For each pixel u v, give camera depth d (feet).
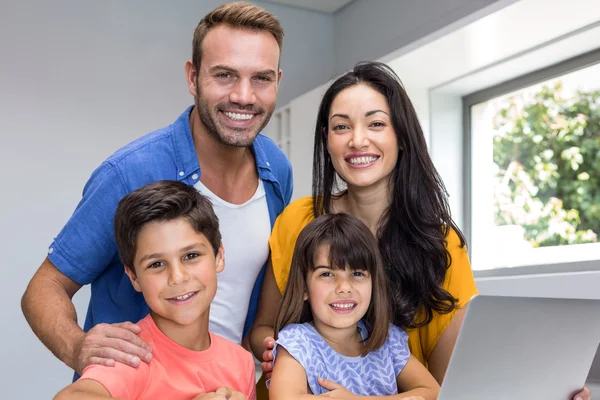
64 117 9.87
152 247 3.73
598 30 7.47
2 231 9.43
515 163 9.21
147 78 10.38
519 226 9.10
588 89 8.25
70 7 10.04
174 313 3.74
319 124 4.73
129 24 10.35
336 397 3.71
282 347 4.01
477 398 3.03
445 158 9.71
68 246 4.44
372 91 4.46
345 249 3.99
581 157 8.34
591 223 8.16
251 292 5.11
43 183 9.68
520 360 3.07
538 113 8.93
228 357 4.03
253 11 4.53
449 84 9.46
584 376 3.40
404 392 4.00
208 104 4.53
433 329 4.46
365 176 4.43
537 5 6.97
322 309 4.03
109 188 4.45
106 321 4.67
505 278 7.54
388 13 9.73
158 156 4.66
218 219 4.48
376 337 4.10
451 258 4.50
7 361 9.32
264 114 4.64
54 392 9.51
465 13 8.00
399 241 4.52
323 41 11.35
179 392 3.65
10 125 9.60
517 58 8.41
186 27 10.69
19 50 9.73
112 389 3.29
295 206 4.91
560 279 6.94
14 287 9.41
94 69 10.10
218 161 4.76
